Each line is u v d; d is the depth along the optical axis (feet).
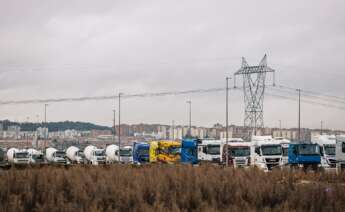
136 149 487.61
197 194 200.44
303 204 191.93
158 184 219.61
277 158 395.96
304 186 224.94
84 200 193.88
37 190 217.77
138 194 199.82
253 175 270.26
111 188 215.72
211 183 228.63
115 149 544.21
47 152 574.97
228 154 428.56
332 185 233.35
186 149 455.22
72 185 222.28
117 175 259.60
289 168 318.04
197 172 268.21
